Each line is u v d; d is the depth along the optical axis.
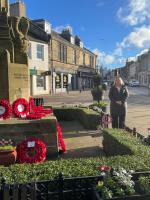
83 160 2.47
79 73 24.41
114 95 4.64
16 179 2.06
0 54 4.40
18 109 4.07
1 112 3.87
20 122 3.56
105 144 3.80
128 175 1.99
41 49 16.98
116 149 3.27
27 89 4.77
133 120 6.67
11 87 4.47
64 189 1.96
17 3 14.91
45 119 3.62
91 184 1.98
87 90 23.89
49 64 18.02
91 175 2.10
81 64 25.69
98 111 6.11
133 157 2.54
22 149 3.11
